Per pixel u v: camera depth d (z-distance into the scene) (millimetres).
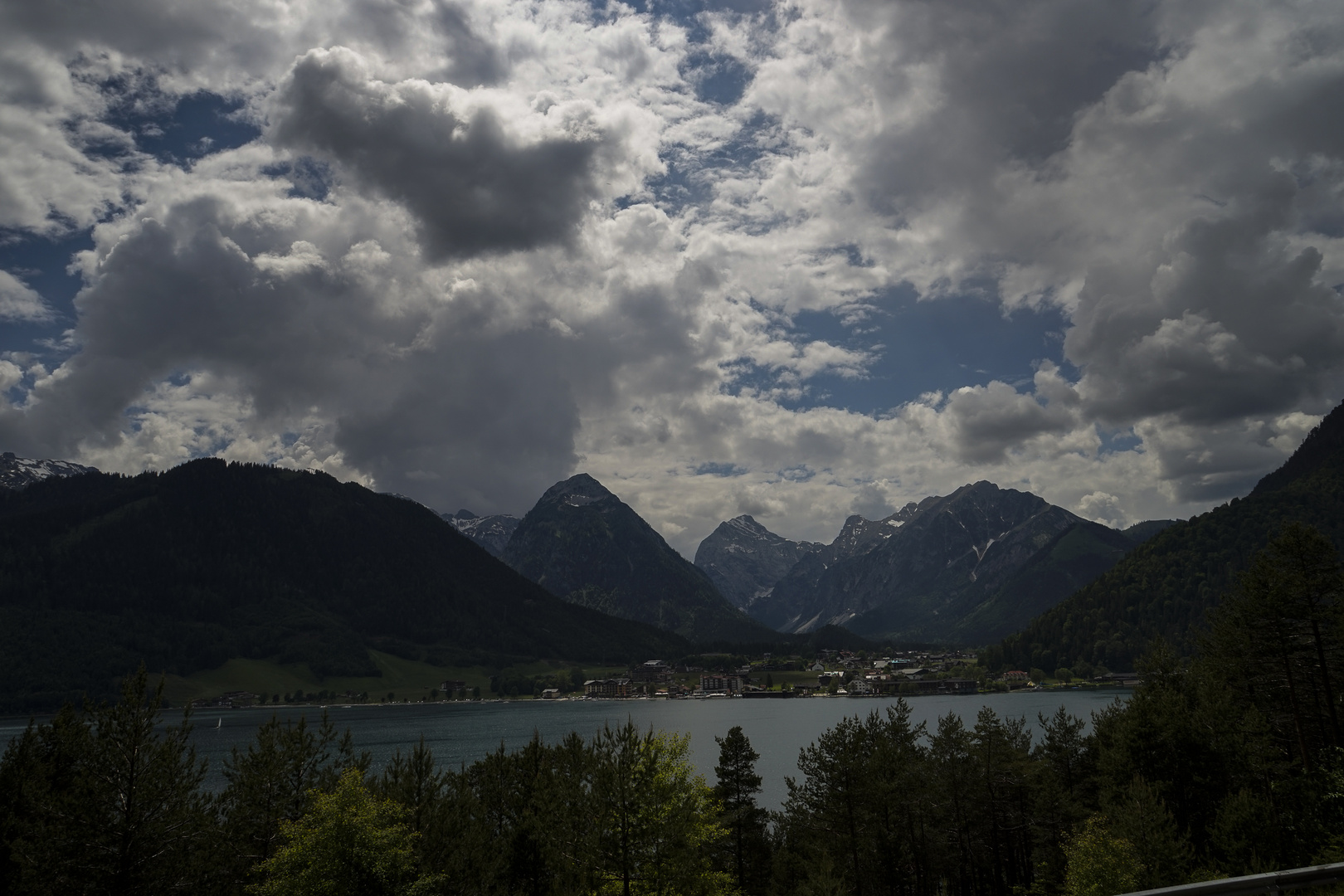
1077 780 76438
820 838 68938
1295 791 55188
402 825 47094
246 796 52656
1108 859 49906
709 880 51969
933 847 67500
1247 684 73625
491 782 66188
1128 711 65438
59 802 44219
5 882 43969
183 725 49062
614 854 48312
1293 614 66500
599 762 51250
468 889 51406
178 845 46906
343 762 55875
